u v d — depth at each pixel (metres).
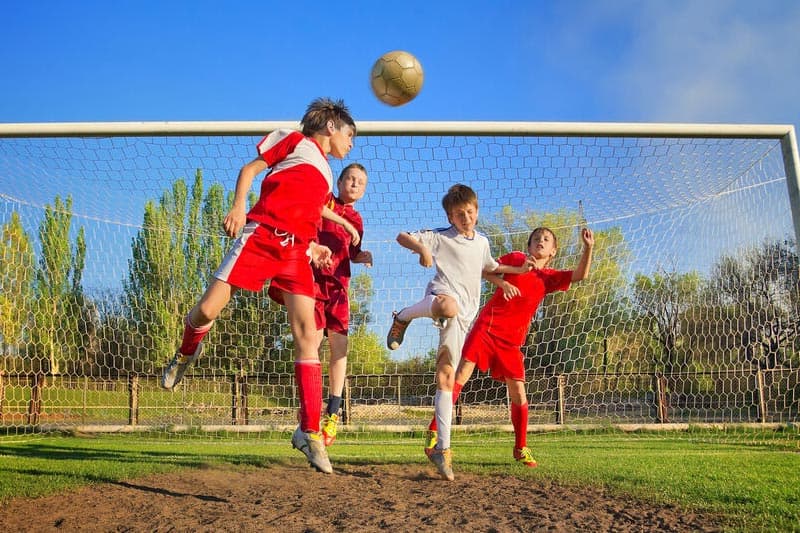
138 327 9.69
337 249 5.12
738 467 5.16
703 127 5.95
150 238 9.39
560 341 10.38
